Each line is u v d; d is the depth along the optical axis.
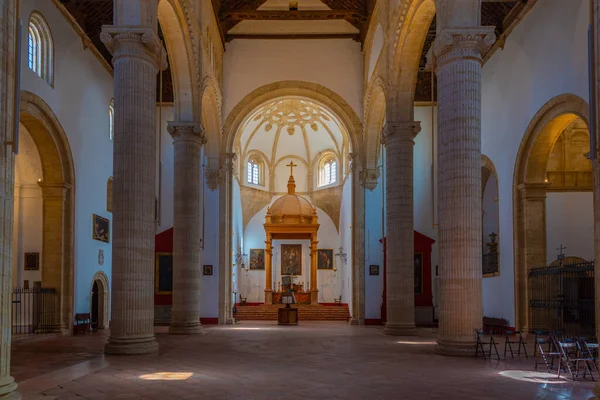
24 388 10.20
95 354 15.15
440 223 15.02
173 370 12.36
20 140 21.23
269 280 40.41
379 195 30.22
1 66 8.91
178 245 22.39
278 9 29.78
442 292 14.94
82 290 23.23
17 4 9.35
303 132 42.44
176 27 19.62
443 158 15.02
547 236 22.80
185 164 22.41
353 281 30.34
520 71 21.44
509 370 12.42
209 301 29.81
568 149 23.36
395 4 20.75
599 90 8.79
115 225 14.78
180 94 22.12
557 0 18.42
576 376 11.55
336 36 30.61
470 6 14.81
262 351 16.19
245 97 30.48
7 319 8.89
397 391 9.96
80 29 22.66
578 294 19.92
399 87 21.33
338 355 15.19
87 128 23.89
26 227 21.94
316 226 40.50
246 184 42.19
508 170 22.69
